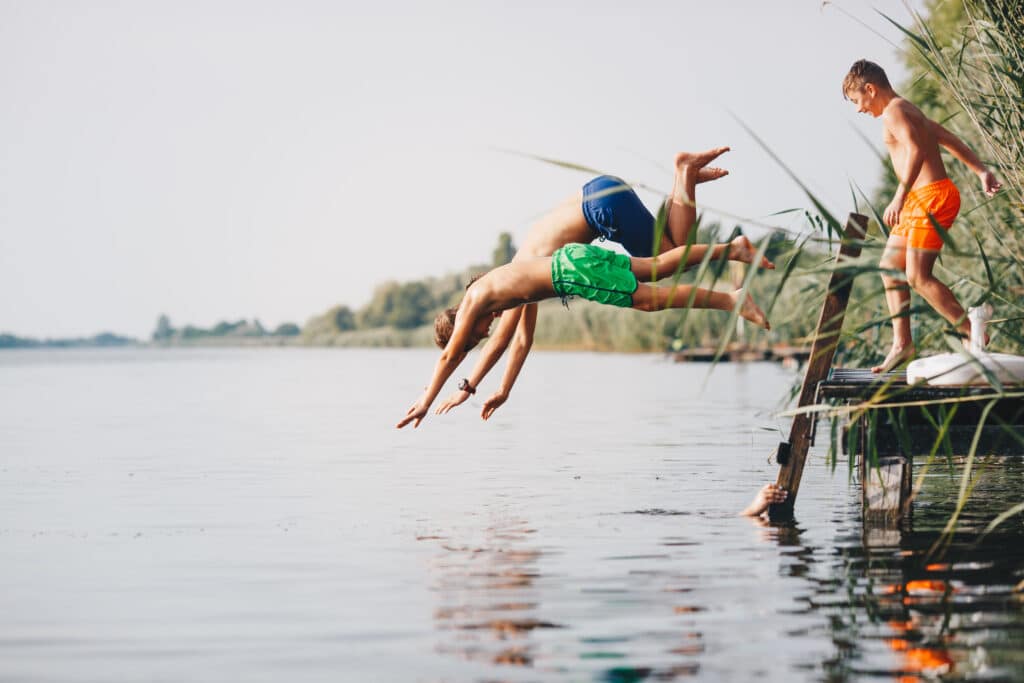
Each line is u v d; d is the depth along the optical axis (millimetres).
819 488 8852
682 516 7539
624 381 28141
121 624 4863
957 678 4027
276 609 5086
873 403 5965
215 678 4125
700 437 13531
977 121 7438
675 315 41312
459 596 5289
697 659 4270
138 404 21672
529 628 4723
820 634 4582
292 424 16266
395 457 11500
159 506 8203
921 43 7398
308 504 8258
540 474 9984
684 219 6195
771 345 39656
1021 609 4941
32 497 8688
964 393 6254
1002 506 7734
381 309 110562
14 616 5012
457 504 8203
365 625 4801
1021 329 8883
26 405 21375
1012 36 7418
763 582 5500
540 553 6281
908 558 6031
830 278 6711
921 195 6633
